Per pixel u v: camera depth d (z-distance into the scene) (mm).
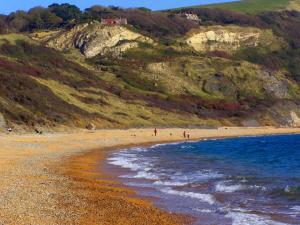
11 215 17484
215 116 125562
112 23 181625
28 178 28891
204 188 26953
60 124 83812
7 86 86188
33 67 111438
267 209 20891
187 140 84688
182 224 18016
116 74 142625
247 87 151125
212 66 157625
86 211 19484
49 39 181375
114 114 103312
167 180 30438
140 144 71000
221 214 19797
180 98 133875
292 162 45094
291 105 145500
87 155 49438
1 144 54094
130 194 24906
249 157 50969
